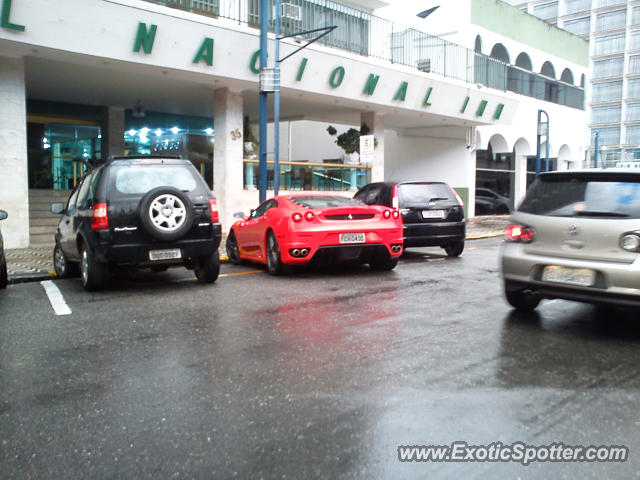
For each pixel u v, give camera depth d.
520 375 3.93
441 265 9.86
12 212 11.77
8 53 11.30
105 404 3.48
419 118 20.84
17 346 4.78
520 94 26.86
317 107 18.50
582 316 5.76
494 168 26.69
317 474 2.62
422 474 2.62
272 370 4.08
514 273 5.50
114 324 5.53
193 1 13.29
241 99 15.45
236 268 9.62
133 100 17.45
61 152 18.27
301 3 15.25
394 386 3.72
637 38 46.44
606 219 4.91
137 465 2.72
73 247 7.88
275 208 8.73
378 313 5.90
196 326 5.41
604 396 3.54
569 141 30.75
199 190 7.54
